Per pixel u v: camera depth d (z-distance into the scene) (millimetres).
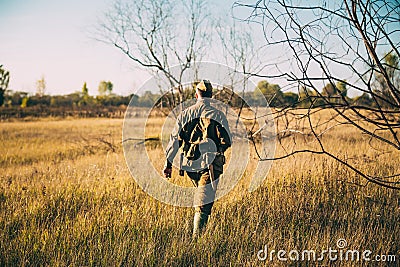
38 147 14953
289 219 5008
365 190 5664
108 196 6035
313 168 6715
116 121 32156
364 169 6586
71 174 7895
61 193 6195
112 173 7656
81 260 4023
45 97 55750
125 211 5125
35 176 7902
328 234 4461
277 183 6156
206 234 4480
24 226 4832
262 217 5027
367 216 5023
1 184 7031
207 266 4000
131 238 4504
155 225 4789
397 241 4430
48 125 28188
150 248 4188
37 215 5281
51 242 4410
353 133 12000
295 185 5961
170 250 4180
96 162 9539
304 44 3865
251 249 4309
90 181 6906
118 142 13664
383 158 7586
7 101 54625
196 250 4219
